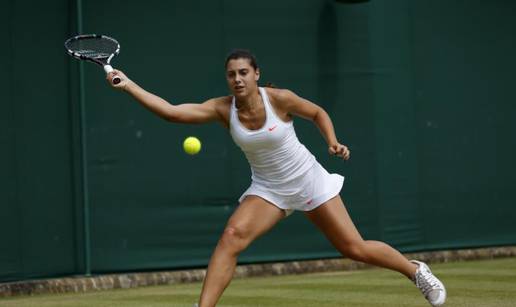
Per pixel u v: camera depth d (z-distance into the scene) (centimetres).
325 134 1725
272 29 3406
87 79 3095
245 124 1702
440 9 3709
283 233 3388
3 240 2945
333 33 3506
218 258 1666
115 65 3131
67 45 1873
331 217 1758
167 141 3212
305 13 3462
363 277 3072
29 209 2994
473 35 3781
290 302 2381
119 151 3136
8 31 2981
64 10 3072
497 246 3788
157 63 3203
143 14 3184
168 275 3162
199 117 1694
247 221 1700
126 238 3134
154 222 3180
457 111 3728
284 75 3419
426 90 3662
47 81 3038
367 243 1780
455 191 3703
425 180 3641
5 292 2897
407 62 3628
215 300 1645
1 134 2956
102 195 3105
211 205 3269
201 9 3288
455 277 2903
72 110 3072
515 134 3862
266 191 1731
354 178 3506
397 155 3588
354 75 3528
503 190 3812
